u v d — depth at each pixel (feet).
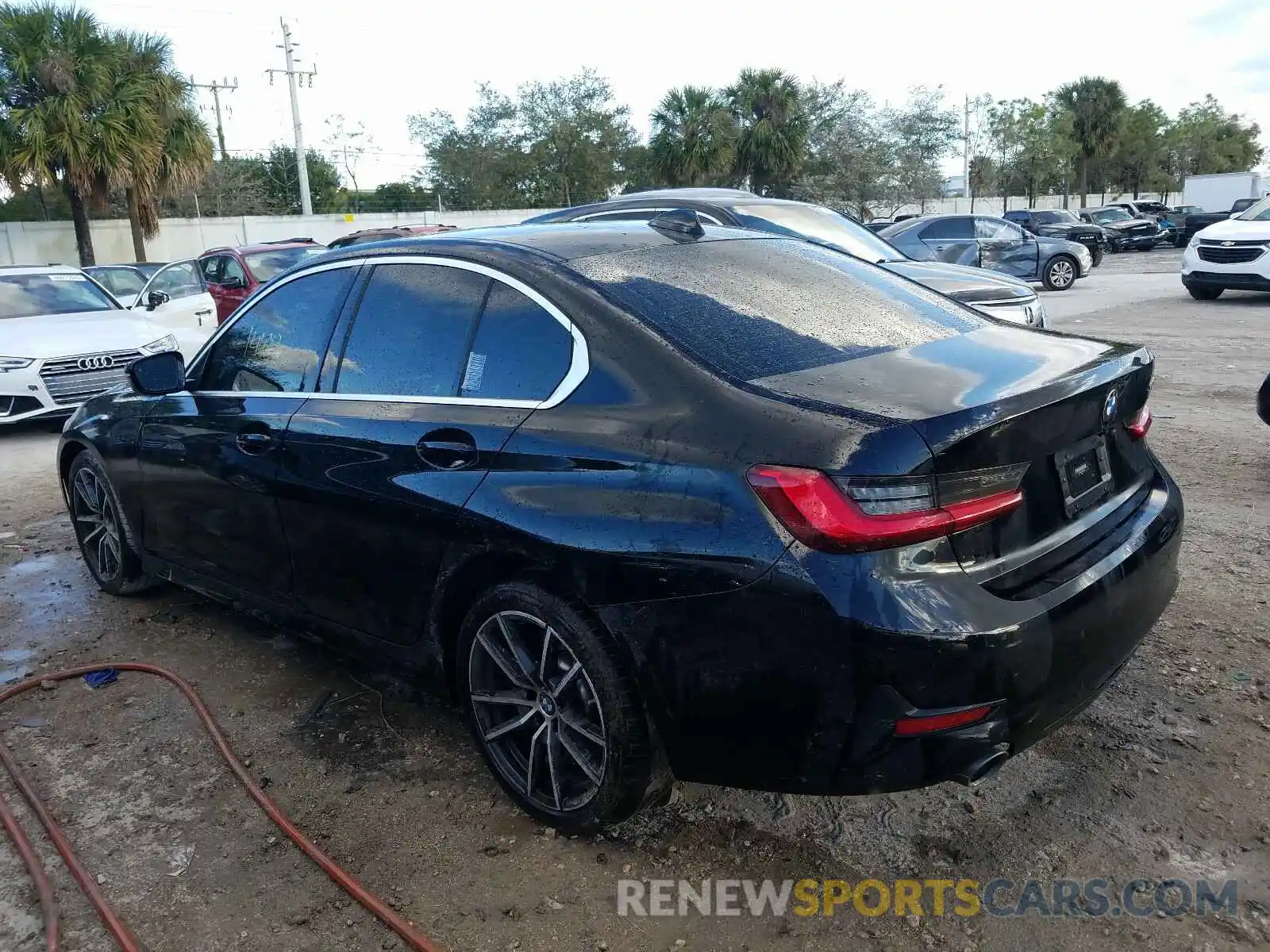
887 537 7.23
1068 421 8.25
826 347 9.12
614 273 9.72
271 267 40.81
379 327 10.91
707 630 7.84
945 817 9.43
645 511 8.08
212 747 11.19
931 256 55.67
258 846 9.41
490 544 9.05
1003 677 7.39
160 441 13.34
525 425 9.09
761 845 9.18
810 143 142.92
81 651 13.85
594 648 8.54
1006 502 7.76
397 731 11.45
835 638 7.29
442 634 10.16
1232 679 11.57
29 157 83.15
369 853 9.26
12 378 27.43
